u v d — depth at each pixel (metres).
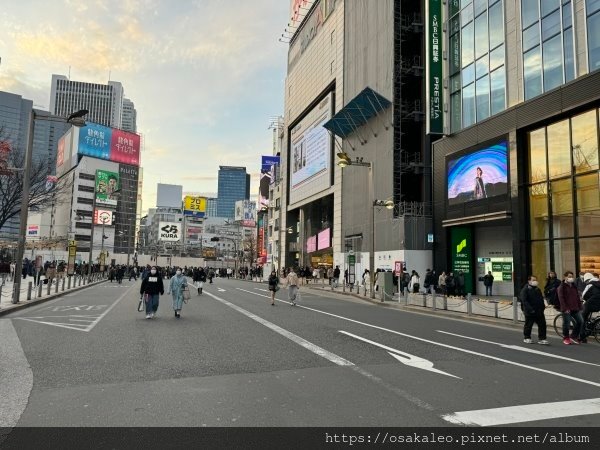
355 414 5.44
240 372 7.60
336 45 51.19
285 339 11.12
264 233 100.94
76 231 113.88
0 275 40.22
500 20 26.44
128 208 125.44
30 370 7.66
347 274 41.66
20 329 12.47
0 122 32.06
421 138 37.94
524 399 6.15
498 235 29.53
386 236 36.88
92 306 19.53
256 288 38.97
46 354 9.02
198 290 27.98
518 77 24.81
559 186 22.38
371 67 41.78
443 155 31.50
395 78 37.66
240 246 130.75
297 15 67.12
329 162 52.31
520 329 14.69
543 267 23.25
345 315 17.55
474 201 28.05
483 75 27.84
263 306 20.53
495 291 29.42
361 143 43.12
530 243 24.08
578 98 20.77
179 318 15.34
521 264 24.11
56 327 12.87
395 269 33.50
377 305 24.55
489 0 27.42
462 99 29.94
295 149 67.75
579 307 11.79
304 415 5.39
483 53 27.91
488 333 13.45
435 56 31.62
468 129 28.84
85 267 59.62
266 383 6.89
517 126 24.55
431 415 5.42
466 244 31.27
